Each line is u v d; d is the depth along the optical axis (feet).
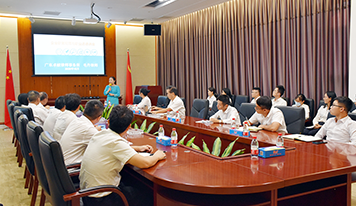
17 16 26.91
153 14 26.21
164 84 31.94
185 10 24.75
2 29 26.55
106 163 6.35
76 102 9.98
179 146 8.60
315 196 7.03
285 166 6.38
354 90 14.79
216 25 25.54
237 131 10.42
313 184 6.75
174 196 6.25
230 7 24.02
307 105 17.58
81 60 29.01
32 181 10.68
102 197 6.45
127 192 6.85
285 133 10.36
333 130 9.88
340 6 17.08
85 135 8.16
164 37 31.30
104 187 5.86
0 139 20.97
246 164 6.58
